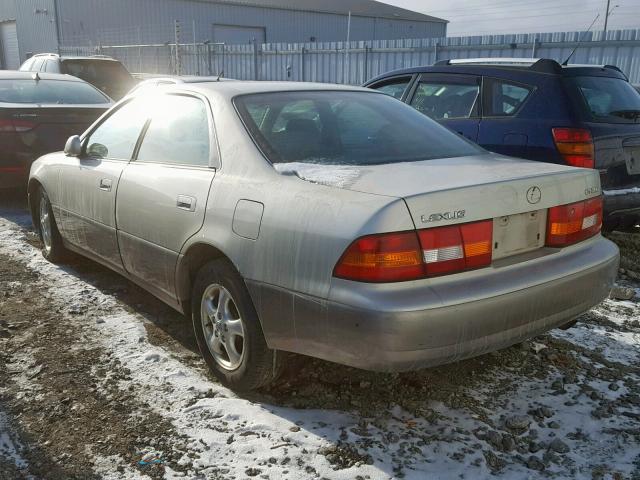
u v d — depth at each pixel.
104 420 2.87
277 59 21.30
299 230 2.57
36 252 5.49
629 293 4.39
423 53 17.03
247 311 2.85
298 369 3.16
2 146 6.66
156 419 2.87
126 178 3.75
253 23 36.09
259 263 2.72
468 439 2.69
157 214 3.40
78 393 3.10
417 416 2.87
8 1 32.97
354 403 2.96
